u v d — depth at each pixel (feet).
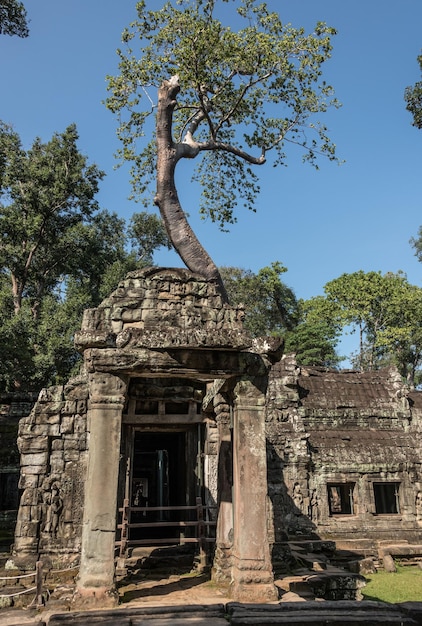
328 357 133.59
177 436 51.88
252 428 28.35
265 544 26.61
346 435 69.97
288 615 20.58
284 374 69.92
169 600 26.16
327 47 60.59
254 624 19.77
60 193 89.66
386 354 156.87
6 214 89.20
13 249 89.92
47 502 38.78
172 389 41.91
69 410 41.01
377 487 71.20
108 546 24.94
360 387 76.95
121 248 118.01
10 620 22.81
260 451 28.07
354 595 38.27
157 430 43.37
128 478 41.11
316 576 38.11
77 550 37.63
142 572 35.68
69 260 101.96
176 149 58.80
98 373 27.40
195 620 20.81
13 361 76.33
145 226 132.87
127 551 39.65
